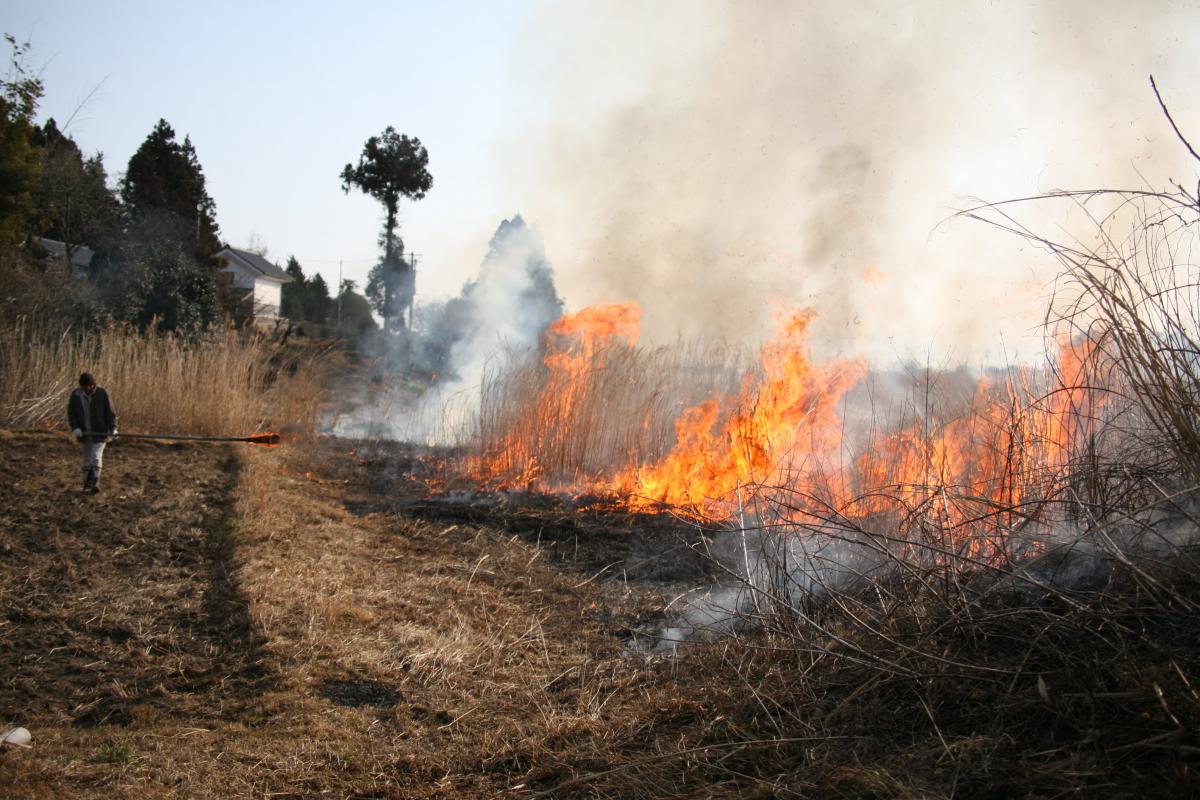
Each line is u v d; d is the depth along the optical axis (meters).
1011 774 3.24
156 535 8.78
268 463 12.67
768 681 4.61
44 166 26.53
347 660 5.89
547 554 8.64
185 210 32.31
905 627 4.47
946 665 3.98
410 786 4.37
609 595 7.40
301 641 6.17
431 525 9.62
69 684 5.70
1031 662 3.81
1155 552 3.96
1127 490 4.40
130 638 6.36
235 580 7.41
